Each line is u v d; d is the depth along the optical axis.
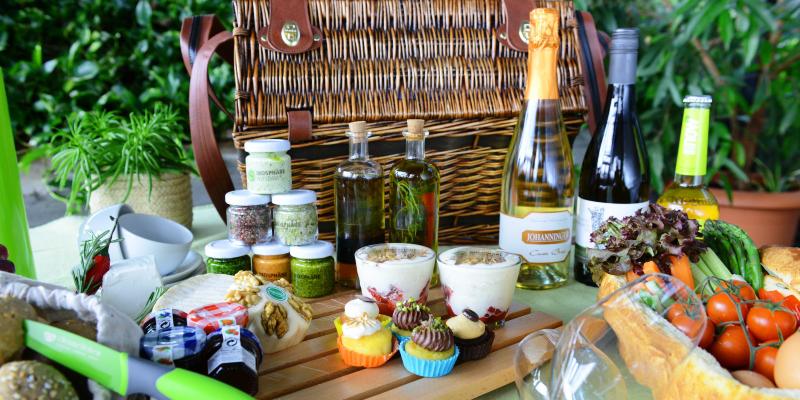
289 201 0.73
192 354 0.42
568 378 0.45
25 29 1.99
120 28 2.08
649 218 0.59
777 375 0.41
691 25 1.28
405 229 0.80
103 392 0.36
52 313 0.39
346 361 0.56
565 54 0.95
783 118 1.47
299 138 0.83
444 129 0.89
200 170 0.86
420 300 0.69
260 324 0.57
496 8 0.94
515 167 0.84
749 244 0.62
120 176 1.00
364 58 0.89
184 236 0.85
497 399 0.55
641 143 0.84
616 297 0.46
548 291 0.80
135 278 0.58
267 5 0.87
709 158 1.64
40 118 2.04
